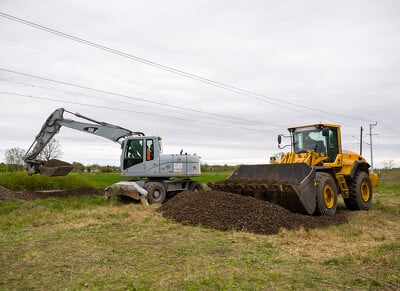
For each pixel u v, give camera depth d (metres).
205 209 9.25
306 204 9.54
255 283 4.80
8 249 6.64
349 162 12.24
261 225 8.20
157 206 12.45
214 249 6.57
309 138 12.27
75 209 11.91
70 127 14.44
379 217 10.53
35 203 12.35
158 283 4.82
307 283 4.84
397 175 39.88
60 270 5.43
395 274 5.23
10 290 4.65
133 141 14.34
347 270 5.42
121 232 8.10
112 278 5.05
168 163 14.26
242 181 10.74
